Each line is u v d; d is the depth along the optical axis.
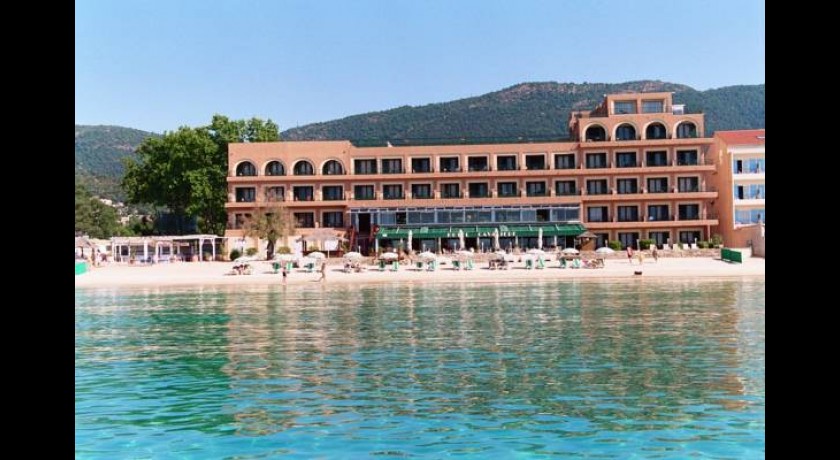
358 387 19.44
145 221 143.00
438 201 106.00
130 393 19.20
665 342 26.31
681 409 16.56
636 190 106.88
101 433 15.38
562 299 44.94
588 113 121.44
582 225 103.50
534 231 102.25
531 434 14.77
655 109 110.19
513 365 22.28
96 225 166.12
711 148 113.31
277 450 14.03
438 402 17.58
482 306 41.25
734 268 70.81
